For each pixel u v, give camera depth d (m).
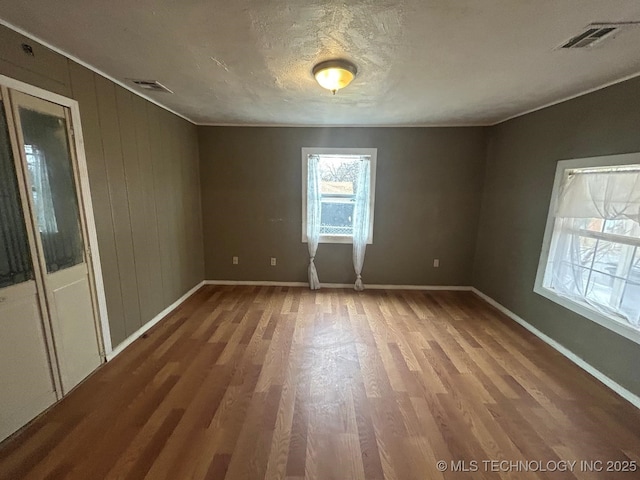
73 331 2.23
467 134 4.17
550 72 2.22
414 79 2.40
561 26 1.58
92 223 2.39
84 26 1.68
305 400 2.14
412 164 4.28
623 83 2.28
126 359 2.62
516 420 1.98
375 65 2.12
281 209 4.48
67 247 2.18
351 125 4.21
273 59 2.06
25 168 1.85
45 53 1.94
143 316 3.12
